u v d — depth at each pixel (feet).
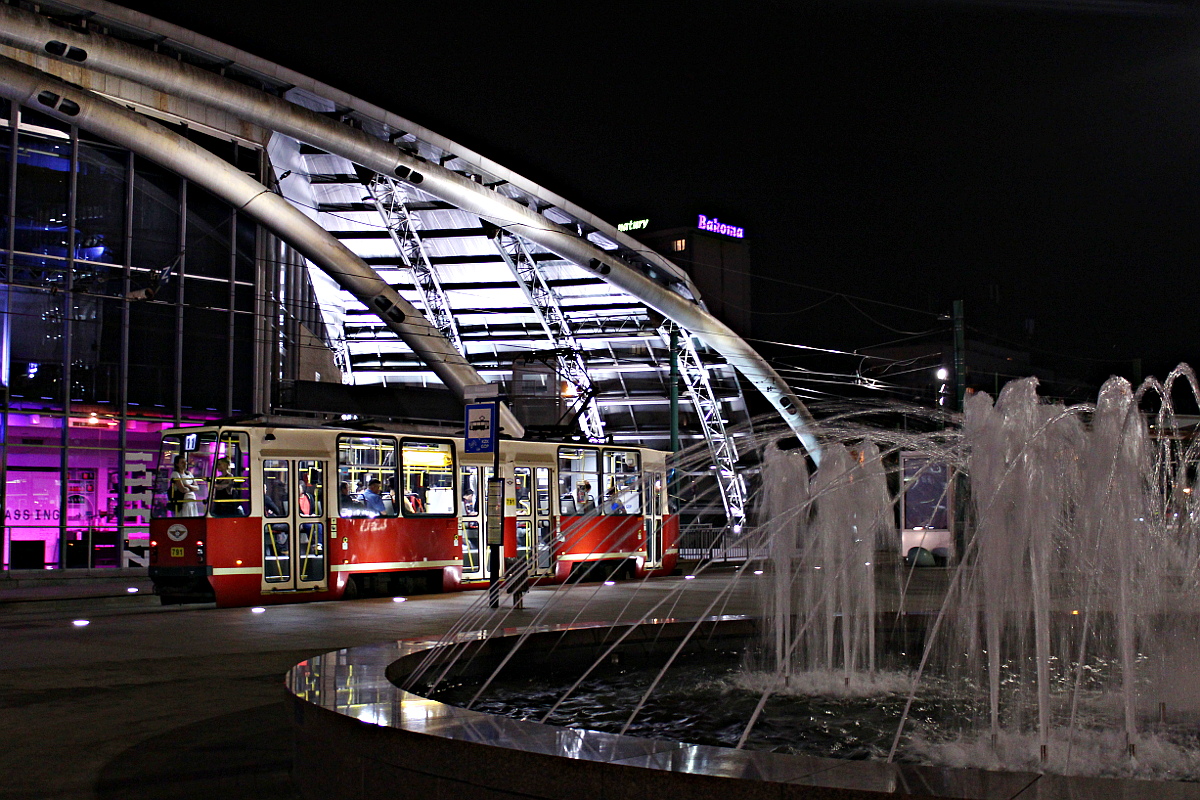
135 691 35.65
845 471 59.36
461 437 92.27
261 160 114.21
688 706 31.58
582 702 32.17
